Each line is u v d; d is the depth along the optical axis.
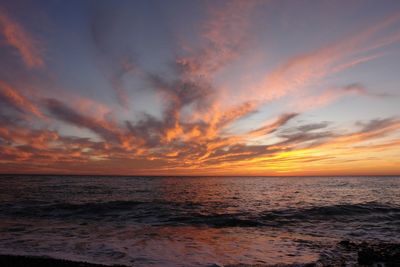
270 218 19.91
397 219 20.00
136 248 11.31
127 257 10.04
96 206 24.23
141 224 17.36
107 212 21.88
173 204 26.73
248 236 14.21
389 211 23.36
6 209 22.41
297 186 69.62
